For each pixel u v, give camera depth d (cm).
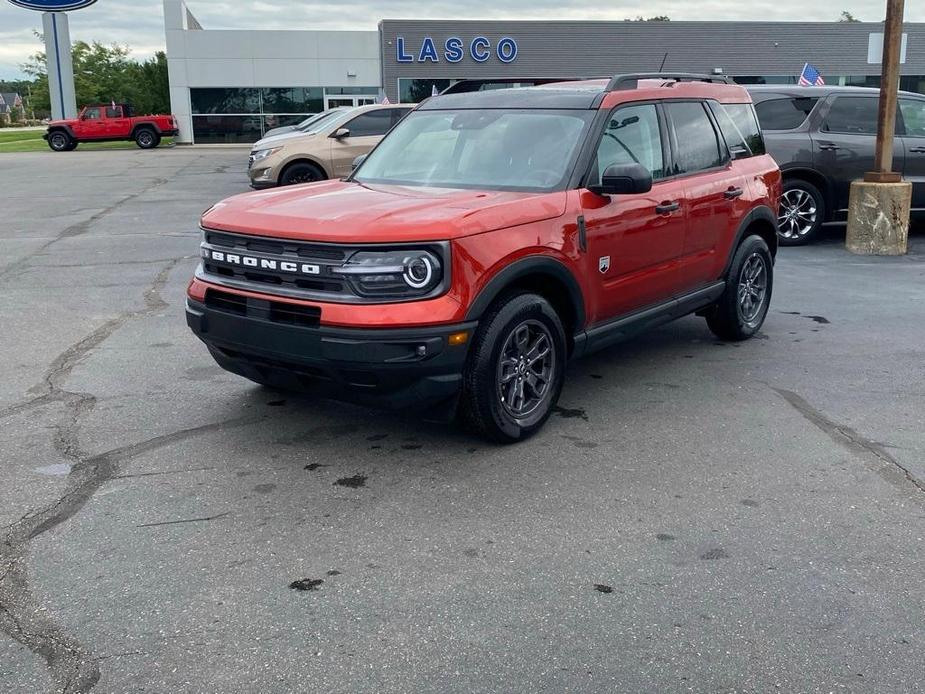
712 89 646
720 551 357
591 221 489
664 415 517
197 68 4331
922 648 293
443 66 3641
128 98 6806
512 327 447
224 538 367
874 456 457
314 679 276
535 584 332
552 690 271
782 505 400
